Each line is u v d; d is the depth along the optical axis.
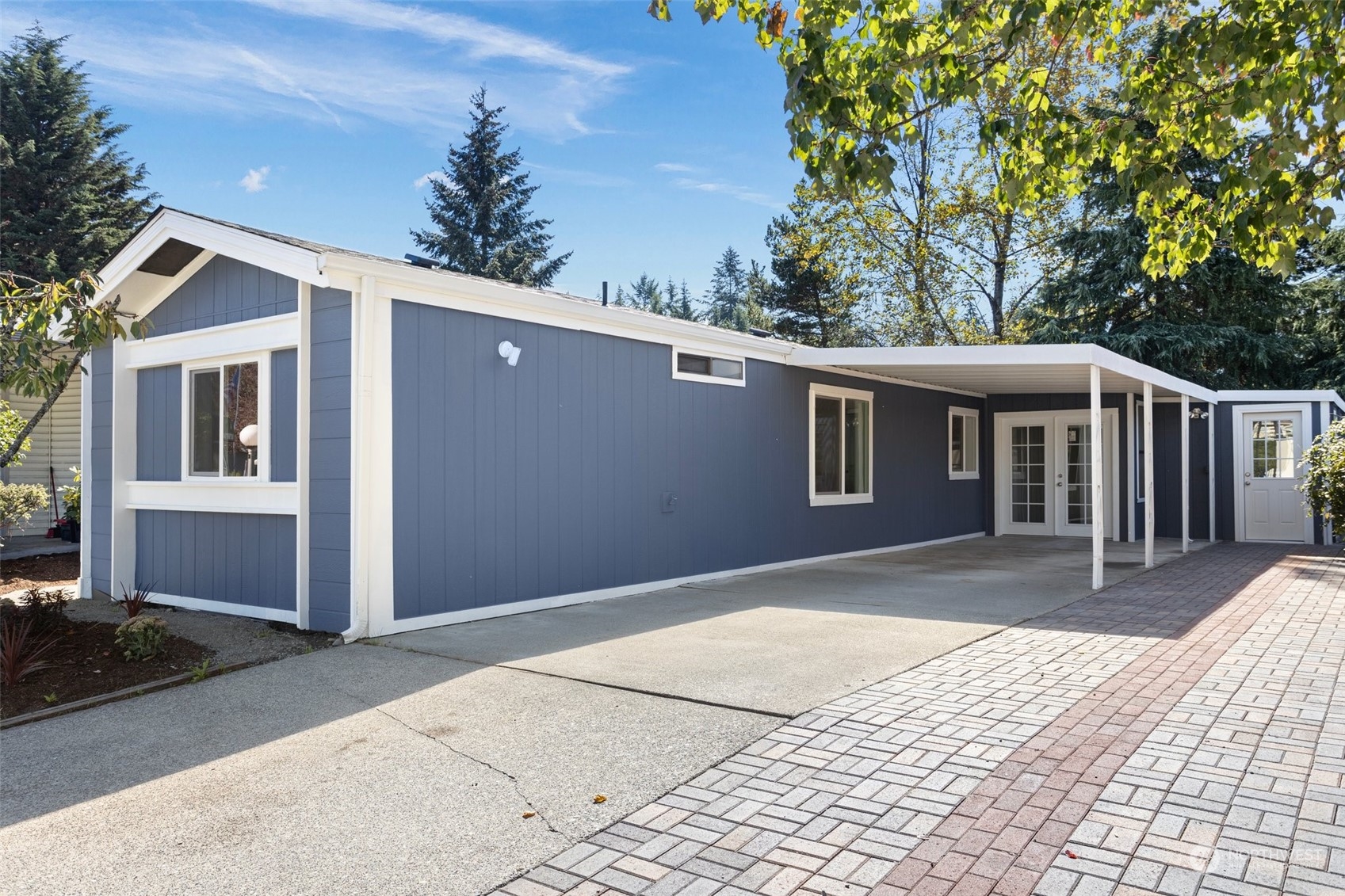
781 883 2.81
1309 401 13.99
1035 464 15.90
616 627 6.86
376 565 6.42
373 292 6.38
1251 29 4.26
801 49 4.09
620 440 8.61
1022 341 22.44
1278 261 4.47
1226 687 5.01
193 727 4.48
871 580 9.73
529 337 7.67
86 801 3.57
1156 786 3.54
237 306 7.36
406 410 6.62
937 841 3.09
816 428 11.78
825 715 4.53
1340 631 6.62
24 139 23.28
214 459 7.59
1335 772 3.66
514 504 7.48
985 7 4.40
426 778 3.76
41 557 11.66
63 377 6.32
